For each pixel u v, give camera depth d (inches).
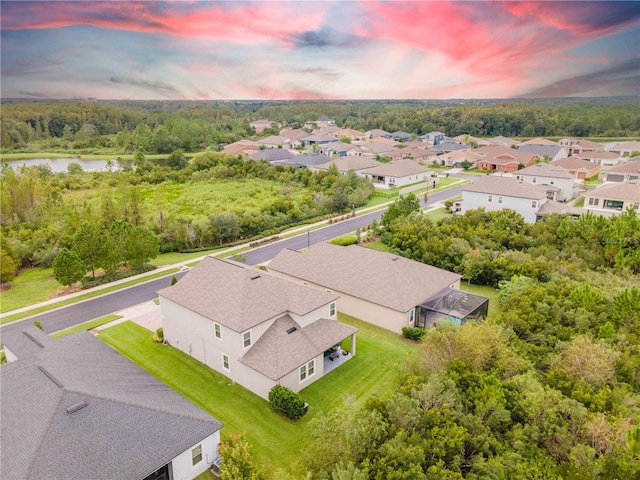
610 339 967.6
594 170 3634.4
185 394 965.2
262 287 1072.2
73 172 3914.9
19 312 1389.0
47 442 629.3
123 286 1601.9
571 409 722.8
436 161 4404.5
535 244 1776.6
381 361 1101.7
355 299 1326.3
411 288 1298.0
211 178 3511.3
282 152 4232.3
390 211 2159.2
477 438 691.4
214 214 2196.1
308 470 674.8
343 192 2704.2
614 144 5017.2
